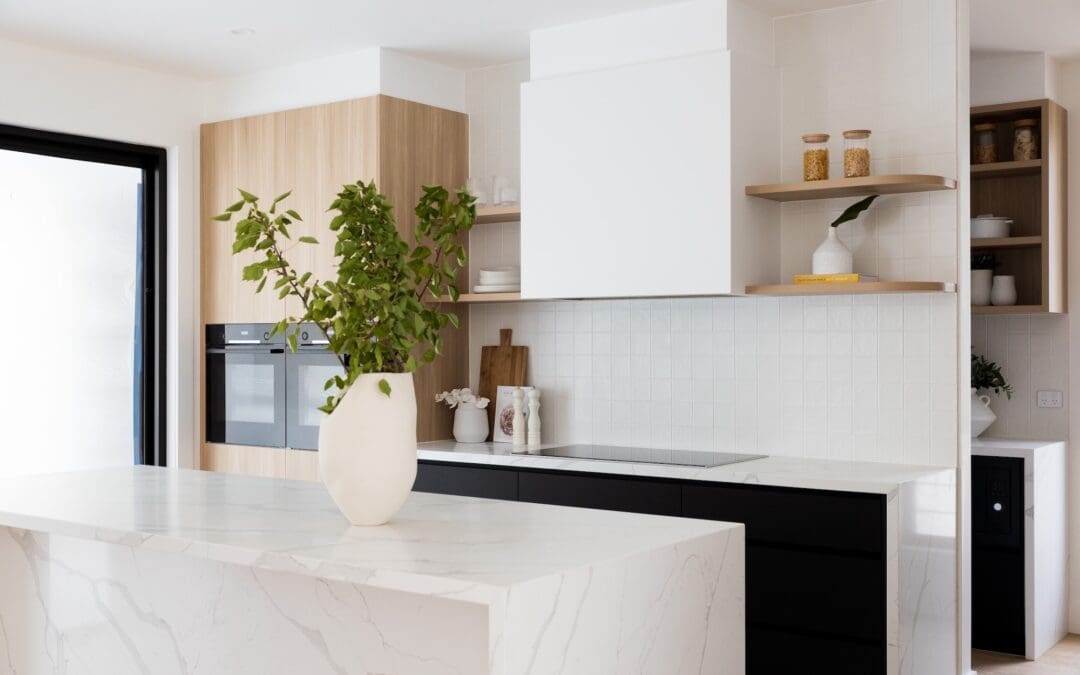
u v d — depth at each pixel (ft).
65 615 9.20
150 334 17.69
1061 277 17.06
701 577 7.16
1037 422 17.42
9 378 15.99
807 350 13.89
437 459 15.24
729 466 12.95
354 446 7.31
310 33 15.10
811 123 13.92
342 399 7.40
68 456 16.70
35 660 9.50
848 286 12.50
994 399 17.75
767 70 13.85
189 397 17.78
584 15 14.23
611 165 13.98
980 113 17.24
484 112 17.01
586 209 14.21
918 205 13.15
